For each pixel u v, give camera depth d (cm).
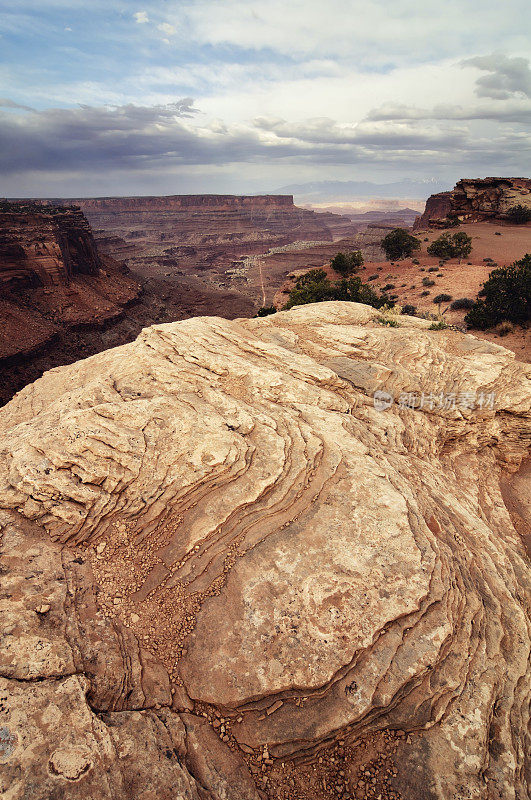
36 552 793
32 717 555
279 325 2027
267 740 661
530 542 1532
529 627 946
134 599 805
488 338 3478
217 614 786
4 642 630
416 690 718
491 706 736
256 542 894
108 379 1220
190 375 1265
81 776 516
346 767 668
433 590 813
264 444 1055
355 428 1238
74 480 888
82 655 671
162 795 545
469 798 636
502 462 1923
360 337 1822
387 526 917
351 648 718
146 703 671
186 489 934
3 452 959
